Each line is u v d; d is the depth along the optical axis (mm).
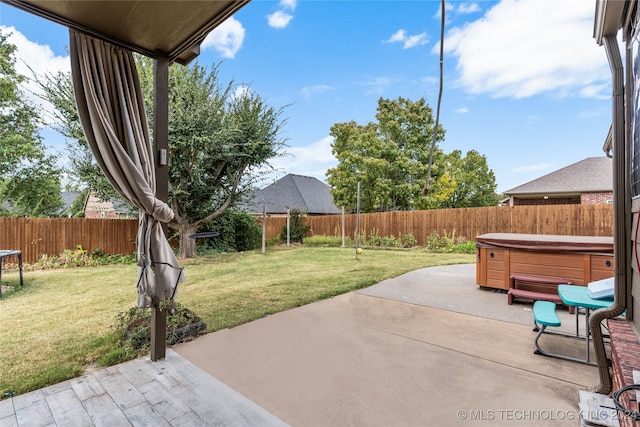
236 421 1848
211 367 2502
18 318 3744
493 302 4281
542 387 2172
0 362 2584
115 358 2631
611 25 1966
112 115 2348
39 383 2252
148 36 2402
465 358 2627
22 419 1854
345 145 18797
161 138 2629
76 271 7059
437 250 10180
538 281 4195
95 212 15312
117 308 4148
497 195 22047
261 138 9109
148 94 7477
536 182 13852
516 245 4531
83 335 3184
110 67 2357
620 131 1960
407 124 16578
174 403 2018
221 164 9133
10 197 10914
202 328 3236
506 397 2061
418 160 16500
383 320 3580
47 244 7824
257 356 2689
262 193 20297
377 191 16156
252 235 11500
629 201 1933
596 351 2000
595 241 4176
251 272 6621
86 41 2227
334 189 18281
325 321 3557
